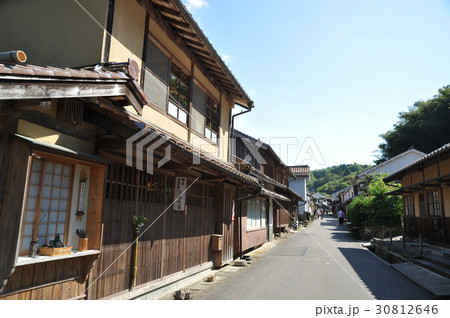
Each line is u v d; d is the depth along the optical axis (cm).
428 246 1341
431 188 1438
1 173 352
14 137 363
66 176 461
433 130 3672
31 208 406
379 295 706
